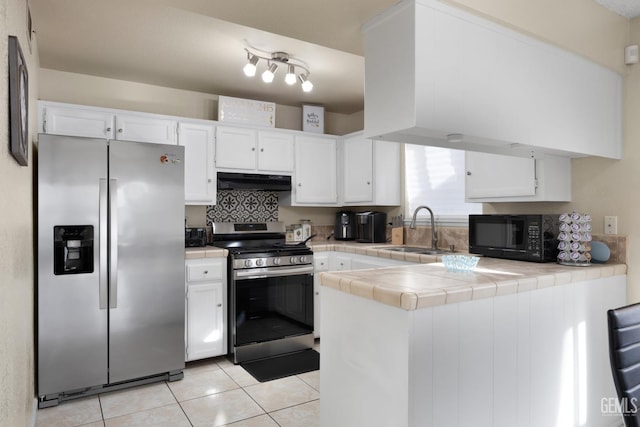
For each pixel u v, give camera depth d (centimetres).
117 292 267
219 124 362
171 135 340
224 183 362
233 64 320
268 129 386
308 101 420
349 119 470
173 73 339
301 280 359
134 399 259
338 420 185
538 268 213
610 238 242
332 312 190
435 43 167
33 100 252
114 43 282
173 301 288
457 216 343
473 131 178
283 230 410
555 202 268
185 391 272
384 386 157
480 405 166
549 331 193
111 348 265
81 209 255
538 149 215
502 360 173
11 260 138
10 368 134
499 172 262
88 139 258
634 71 243
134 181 273
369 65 184
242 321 327
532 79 201
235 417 236
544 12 200
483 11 176
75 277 254
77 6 231
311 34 197
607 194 246
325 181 421
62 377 250
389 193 396
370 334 165
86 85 343
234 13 176
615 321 123
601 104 236
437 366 153
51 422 230
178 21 250
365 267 351
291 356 343
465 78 176
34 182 257
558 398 196
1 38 117
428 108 165
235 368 314
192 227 374
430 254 307
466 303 161
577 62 223
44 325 244
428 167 375
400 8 168
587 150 227
